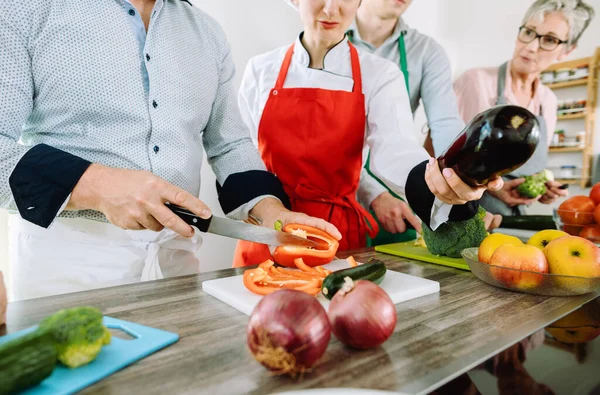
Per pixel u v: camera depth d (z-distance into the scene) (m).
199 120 0.98
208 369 0.45
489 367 0.46
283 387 0.42
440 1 2.26
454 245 0.94
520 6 1.96
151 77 0.85
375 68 1.27
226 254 1.88
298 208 1.25
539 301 0.69
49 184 0.68
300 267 0.82
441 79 1.96
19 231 0.86
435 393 0.41
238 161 1.06
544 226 1.48
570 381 0.43
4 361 0.36
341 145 1.24
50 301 0.65
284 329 0.40
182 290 0.73
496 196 2.00
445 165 0.68
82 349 0.43
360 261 0.98
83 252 0.85
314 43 1.26
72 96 0.79
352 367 0.46
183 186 0.93
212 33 1.01
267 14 1.89
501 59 2.06
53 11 0.75
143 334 0.52
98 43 0.79
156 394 0.40
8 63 0.72
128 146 0.85
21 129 0.78
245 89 1.43
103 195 0.69
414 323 0.59
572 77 1.84
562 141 1.91
